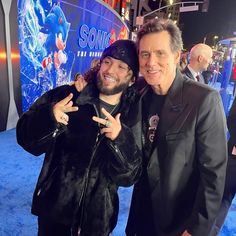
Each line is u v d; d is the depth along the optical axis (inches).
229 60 345.7
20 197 118.6
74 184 52.9
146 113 57.1
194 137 49.7
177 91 52.5
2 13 180.7
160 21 50.0
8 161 154.6
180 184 51.8
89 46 345.1
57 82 267.6
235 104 88.1
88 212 53.6
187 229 51.1
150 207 58.1
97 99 54.9
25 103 220.2
